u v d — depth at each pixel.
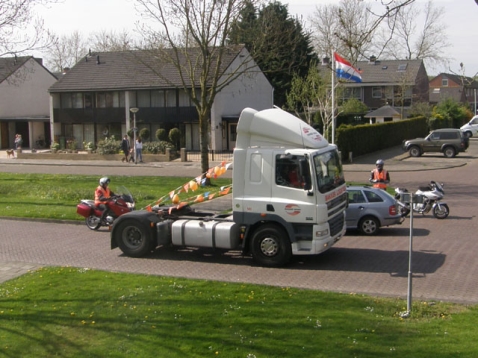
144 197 22.61
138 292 10.32
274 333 8.08
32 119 55.69
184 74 47.91
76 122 52.88
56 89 52.31
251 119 12.54
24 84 57.88
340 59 25.94
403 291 10.59
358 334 7.99
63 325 8.66
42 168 38.12
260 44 27.64
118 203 16.84
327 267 12.60
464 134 41.44
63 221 18.67
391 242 15.30
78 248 14.82
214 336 8.01
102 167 38.31
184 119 48.84
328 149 12.83
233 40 28.11
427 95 69.75
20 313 9.26
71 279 11.41
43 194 24.44
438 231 16.75
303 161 12.07
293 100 47.53
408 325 8.41
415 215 19.72
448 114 64.94
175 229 13.27
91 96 52.12
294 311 9.09
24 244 15.39
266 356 7.31
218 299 9.83
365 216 16.42
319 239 12.18
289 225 12.30
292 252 12.37
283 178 12.28
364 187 16.92
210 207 20.19
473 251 13.91
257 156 12.45
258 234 12.63
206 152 26.56
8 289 10.76
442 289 10.66
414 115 60.38
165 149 42.28
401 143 51.53
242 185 12.62
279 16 33.59
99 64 53.72
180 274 12.12
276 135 12.35
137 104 50.53
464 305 9.52
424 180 28.58
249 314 8.95
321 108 41.12
